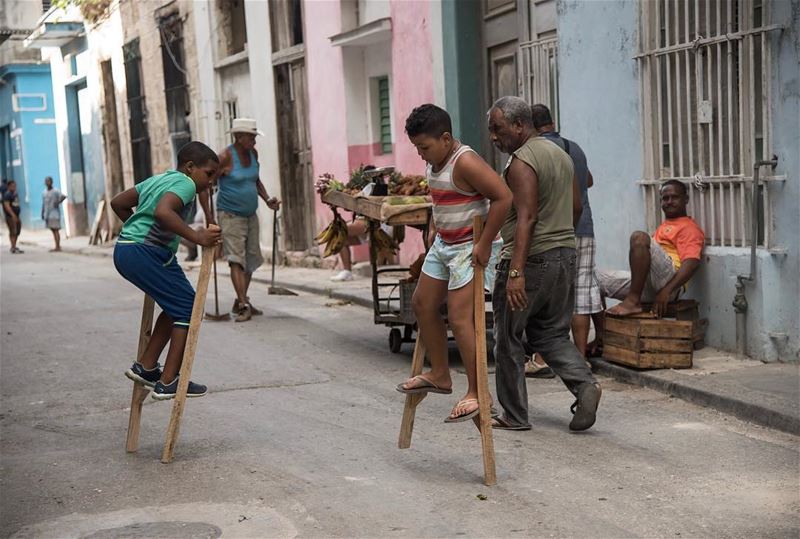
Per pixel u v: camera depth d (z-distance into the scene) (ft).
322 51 53.62
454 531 15.46
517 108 20.45
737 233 26.50
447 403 23.86
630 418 21.91
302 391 25.75
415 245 46.44
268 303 42.93
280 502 17.06
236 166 37.24
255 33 61.57
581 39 31.76
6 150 130.72
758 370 24.41
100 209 91.97
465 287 18.16
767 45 24.72
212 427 22.27
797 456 18.88
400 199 28.58
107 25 89.66
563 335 21.01
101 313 41.50
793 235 24.58
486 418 17.52
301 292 47.06
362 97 51.65
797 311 24.73
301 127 57.88
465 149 17.88
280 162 59.98
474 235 17.35
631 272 26.09
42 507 17.33
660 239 27.27
